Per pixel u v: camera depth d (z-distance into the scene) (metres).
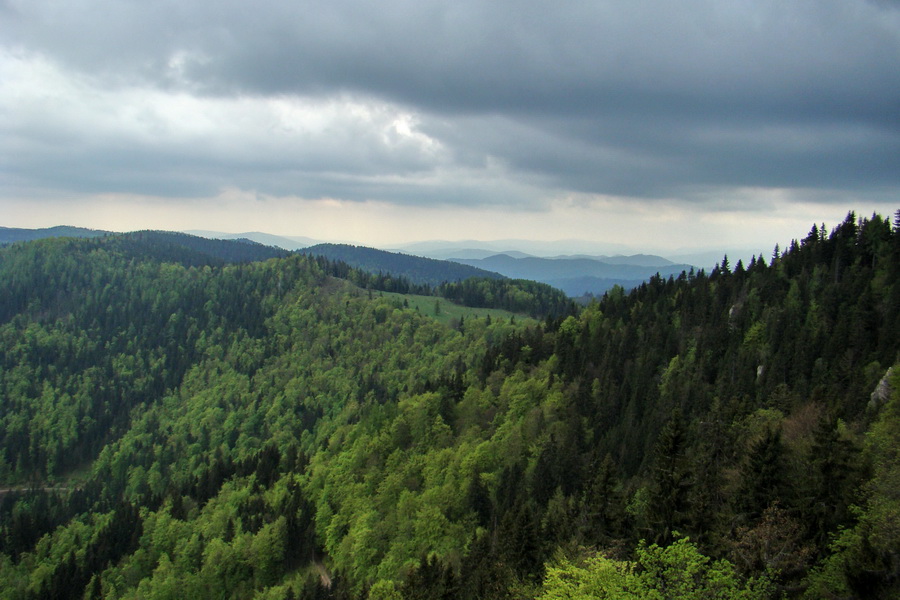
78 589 141.50
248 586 129.12
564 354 158.00
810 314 124.88
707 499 56.12
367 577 108.38
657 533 56.44
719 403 89.06
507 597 67.00
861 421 75.56
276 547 131.50
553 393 138.00
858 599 41.56
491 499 113.12
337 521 129.62
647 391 124.44
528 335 190.88
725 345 130.12
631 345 146.00
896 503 47.38
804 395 98.94
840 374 99.88
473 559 85.25
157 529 150.38
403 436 151.25
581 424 124.00
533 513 94.50
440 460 128.62
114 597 132.75
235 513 151.75
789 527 48.22
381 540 116.56
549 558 71.12
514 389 145.88
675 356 134.00
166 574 131.88
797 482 56.25
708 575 41.28
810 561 48.09
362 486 137.38
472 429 141.00
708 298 152.75
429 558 103.19
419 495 124.44
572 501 84.50
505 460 121.38
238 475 180.88
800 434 69.50
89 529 179.12
